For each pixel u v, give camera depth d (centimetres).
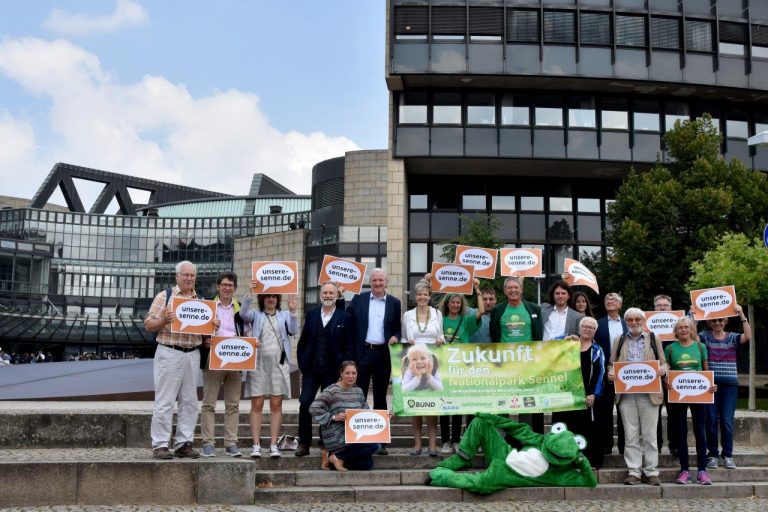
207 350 1003
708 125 3177
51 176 12550
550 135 3516
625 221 3036
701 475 1052
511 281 1093
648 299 3034
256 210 12825
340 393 1032
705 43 3500
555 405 1068
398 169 3500
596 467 1078
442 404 1061
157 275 10819
